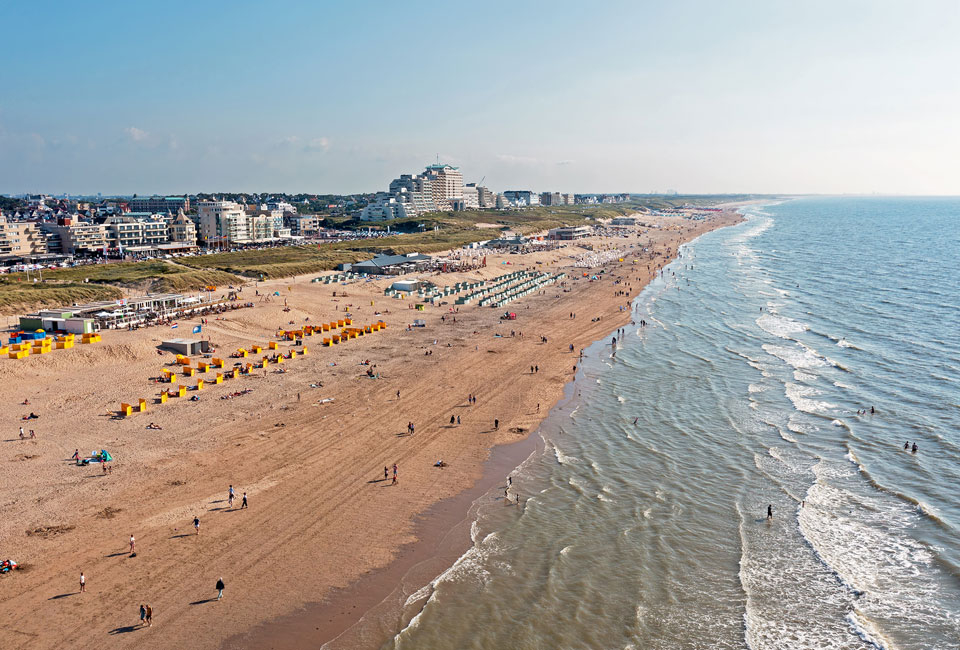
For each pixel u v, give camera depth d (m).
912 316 127.44
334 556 44.78
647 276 192.75
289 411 71.44
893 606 40.41
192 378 81.25
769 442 65.50
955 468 59.12
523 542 47.22
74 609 37.97
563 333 115.00
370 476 56.88
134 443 61.09
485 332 115.06
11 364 76.75
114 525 47.00
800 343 106.25
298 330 108.69
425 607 39.75
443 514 50.91
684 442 65.62
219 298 129.12
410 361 94.12
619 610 39.94
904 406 75.19
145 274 146.88
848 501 53.38
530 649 36.47
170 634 36.44
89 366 81.94
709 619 39.25
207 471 56.09
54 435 61.91
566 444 65.00
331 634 37.16
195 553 44.19
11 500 49.56
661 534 48.50
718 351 101.69
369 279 164.25
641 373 89.75
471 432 67.69
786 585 42.59
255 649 35.66
